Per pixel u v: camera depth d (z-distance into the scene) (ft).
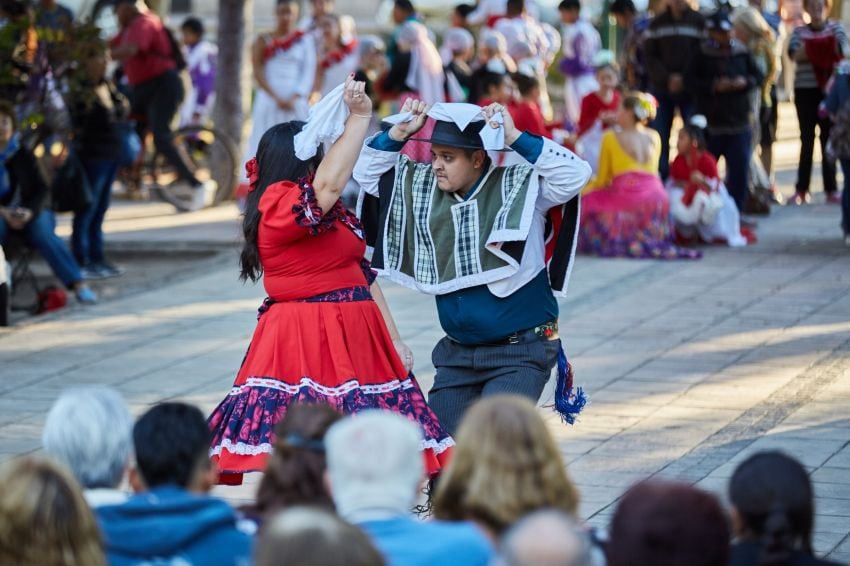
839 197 70.49
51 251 50.03
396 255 27.35
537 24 88.33
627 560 15.11
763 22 63.31
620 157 57.41
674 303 48.78
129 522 17.34
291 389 25.96
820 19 67.97
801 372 39.63
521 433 17.39
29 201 49.47
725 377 39.29
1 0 53.01
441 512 17.70
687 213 58.54
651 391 37.99
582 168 26.12
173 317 48.55
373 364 26.40
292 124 26.63
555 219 27.12
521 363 26.76
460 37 74.95
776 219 66.08
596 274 54.19
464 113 26.22
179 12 124.67
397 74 70.95
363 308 26.50
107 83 57.57
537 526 13.80
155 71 70.95
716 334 44.21
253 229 26.30
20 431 35.37
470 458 17.44
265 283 26.68
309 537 13.35
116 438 18.37
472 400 27.35
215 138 73.31
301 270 26.13
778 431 34.22
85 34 54.29
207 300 51.24
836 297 49.14
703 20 62.75
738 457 32.27
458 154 26.43
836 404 36.45
